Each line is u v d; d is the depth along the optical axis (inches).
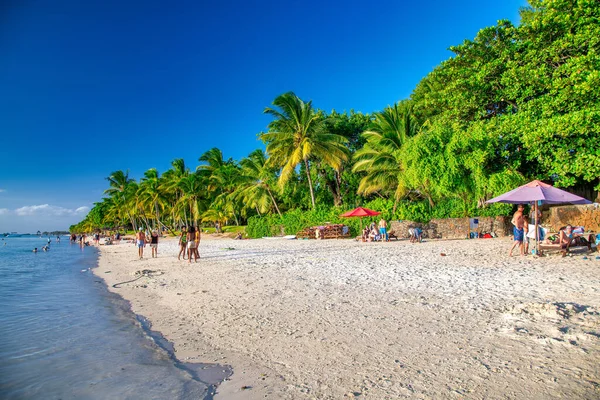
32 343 233.1
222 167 2022.6
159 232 2694.4
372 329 215.8
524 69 738.8
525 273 365.7
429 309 249.9
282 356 186.4
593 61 621.0
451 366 159.8
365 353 181.2
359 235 1087.6
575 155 644.1
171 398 150.8
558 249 485.1
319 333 215.3
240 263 582.6
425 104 1176.8
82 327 269.9
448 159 815.7
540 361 158.2
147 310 312.7
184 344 217.0
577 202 495.8
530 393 133.2
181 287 402.9
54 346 225.8
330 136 1328.7
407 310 250.8
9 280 584.4
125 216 3752.5
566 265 404.8
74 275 645.3
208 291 363.9
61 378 176.2
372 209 1093.8
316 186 1691.7
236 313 272.4
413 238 845.8
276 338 212.8
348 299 292.2
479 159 775.7
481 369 154.8
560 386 136.8
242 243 1164.5
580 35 667.4
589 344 173.0
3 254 1584.6
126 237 3070.9
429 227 961.5
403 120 1117.7
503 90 812.6
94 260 995.9
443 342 188.2
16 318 303.3
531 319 213.8
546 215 895.7
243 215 2222.0
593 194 884.6
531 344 177.2
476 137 799.1
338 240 1054.4
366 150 1235.9
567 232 476.7
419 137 856.3
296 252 726.5
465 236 917.8
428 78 1256.8
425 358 170.2
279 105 1314.0
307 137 1310.3
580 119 579.8
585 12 687.1
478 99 860.0
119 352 211.2
